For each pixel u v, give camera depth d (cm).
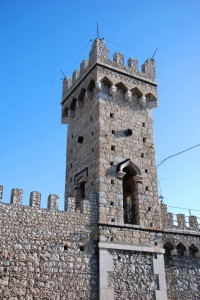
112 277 2453
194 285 2802
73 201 2602
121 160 2933
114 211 2703
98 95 3112
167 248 2848
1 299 2094
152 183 2991
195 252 2945
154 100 3381
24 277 2209
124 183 3038
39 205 2462
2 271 2166
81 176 3045
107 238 2572
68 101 3597
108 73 3206
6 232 2280
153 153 3133
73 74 3634
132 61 3425
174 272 2778
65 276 2331
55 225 2452
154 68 3550
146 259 2650
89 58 3366
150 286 2562
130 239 2656
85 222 2562
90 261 2456
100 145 2894
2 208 2333
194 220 3062
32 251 2303
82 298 2317
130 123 3148
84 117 3278
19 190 2436
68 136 3528
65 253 2400
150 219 2830
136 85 3319
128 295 2452
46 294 2225
